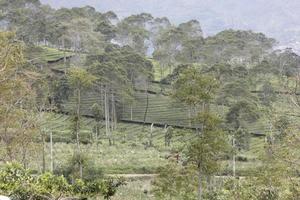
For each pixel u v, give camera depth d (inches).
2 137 2362.2
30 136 2532.0
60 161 4468.5
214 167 2805.1
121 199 3225.9
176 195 2930.6
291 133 1753.2
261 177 2470.5
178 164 3193.9
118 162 4972.9
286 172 1947.6
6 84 2166.6
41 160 4202.8
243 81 7480.3
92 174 3659.0
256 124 7239.2
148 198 3403.1
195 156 2765.7
